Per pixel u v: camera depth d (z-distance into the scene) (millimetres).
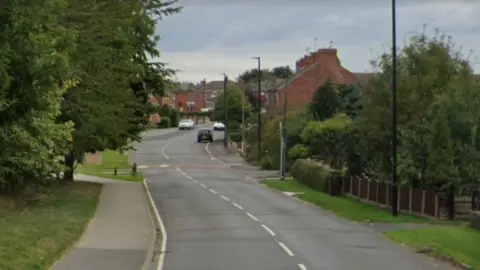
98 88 32062
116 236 21812
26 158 22984
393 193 32750
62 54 18328
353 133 41094
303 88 97250
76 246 19047
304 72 98188
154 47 44625
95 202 32125
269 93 114438
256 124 90750
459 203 31906
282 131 58281
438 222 30047
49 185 35031
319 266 17594
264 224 28094
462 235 23609
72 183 40656
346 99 75312
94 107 31516
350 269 17156
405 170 33812
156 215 30812
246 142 88438
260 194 43719
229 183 52125
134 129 44219
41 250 16703
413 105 36906
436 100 33656
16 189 27375
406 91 37281
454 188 31781
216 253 19812
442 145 31953
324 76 97062
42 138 23172
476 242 21922
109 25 30719
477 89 33469
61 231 20516
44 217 22812
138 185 45719
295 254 19781
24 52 16547
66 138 26672
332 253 20109
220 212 32688
